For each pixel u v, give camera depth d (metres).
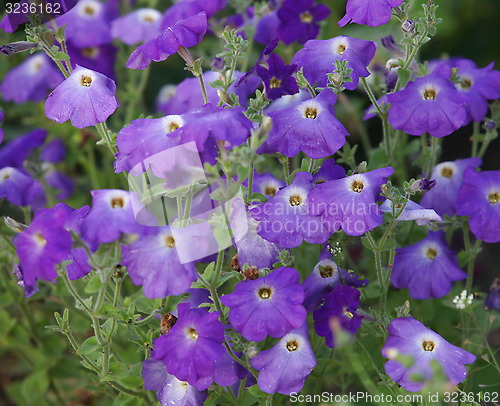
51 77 1.33
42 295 1.25
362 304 1.19
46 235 1.05
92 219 1.06
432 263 1.18
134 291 1.27
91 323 1.24
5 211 1.29
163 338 1.08
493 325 1.23
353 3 1.14
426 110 1.14
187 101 1.23
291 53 1.31
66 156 1.38
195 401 1.11
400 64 1.18
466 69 1.22
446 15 1.58
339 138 1.11
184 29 1.12
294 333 1.10
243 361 1.11
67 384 1.29
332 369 1.19
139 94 1.36
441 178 1.20
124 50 1.40
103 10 1.33
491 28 1.60
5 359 1.38
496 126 1.23
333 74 1.12
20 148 1.26
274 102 1.18
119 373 1.13
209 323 1.08
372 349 1.19
